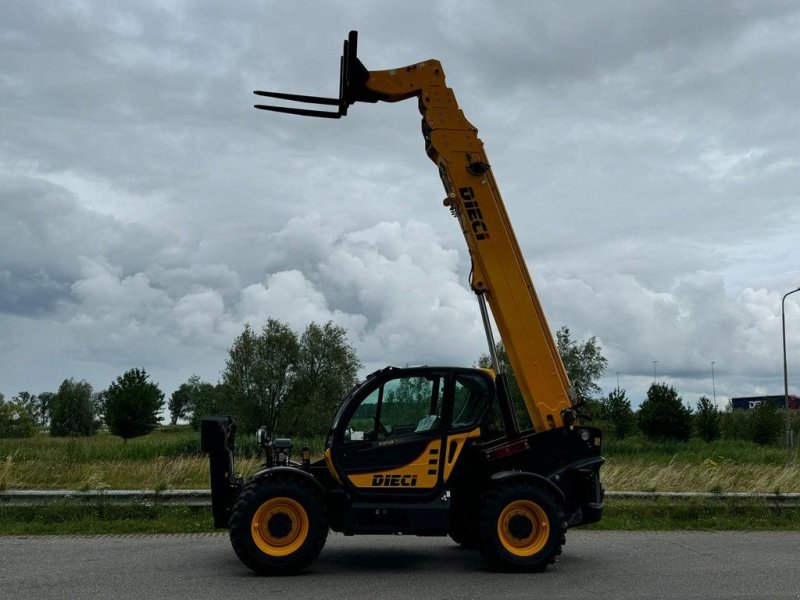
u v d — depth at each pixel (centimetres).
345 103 965
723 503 1302
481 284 922
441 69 956
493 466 887
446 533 847
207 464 1441
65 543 966
